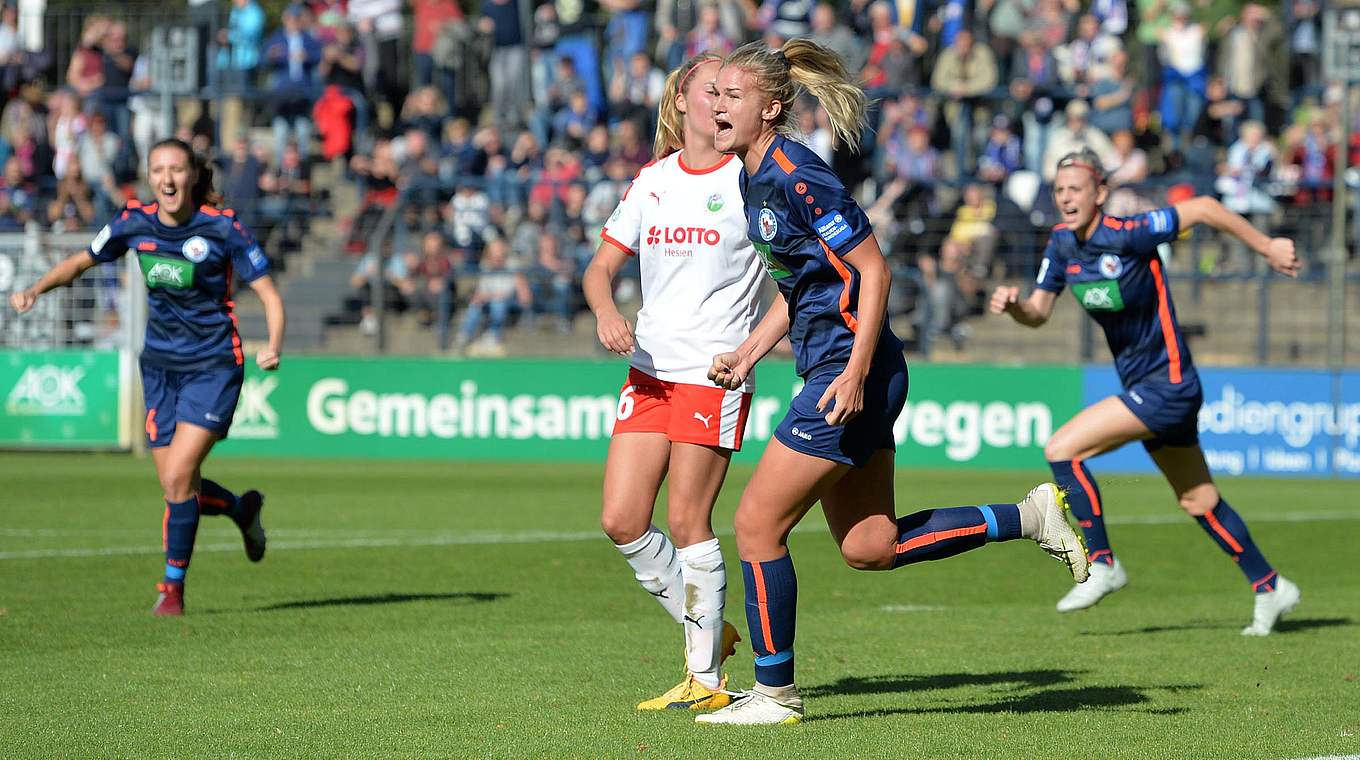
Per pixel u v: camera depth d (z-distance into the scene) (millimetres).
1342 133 61719
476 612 27562
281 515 44844
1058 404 61969
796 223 16812
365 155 78938
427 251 71812
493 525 42562
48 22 83688
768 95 16922
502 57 78750
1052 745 16922
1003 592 31547
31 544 37281
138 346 66812
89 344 67562
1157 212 26562
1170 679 21578
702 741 16969
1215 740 17297
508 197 73125
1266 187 71312
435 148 78875
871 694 20250
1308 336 68188
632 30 78000
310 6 80875
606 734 17359
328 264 74188
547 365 65125
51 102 80312
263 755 16172
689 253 19000
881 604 29719
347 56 79688
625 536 19281
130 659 22359
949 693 20344
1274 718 18656
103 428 66688
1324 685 21109
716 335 19000
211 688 20109
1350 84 62281
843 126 17672
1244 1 84250
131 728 17516
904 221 70625
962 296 69188
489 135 75750
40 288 27047
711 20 74375
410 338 72250
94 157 78375
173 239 26469
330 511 46000
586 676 21266
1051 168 71125
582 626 25984
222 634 24766
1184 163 74500
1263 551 38719
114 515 44094
